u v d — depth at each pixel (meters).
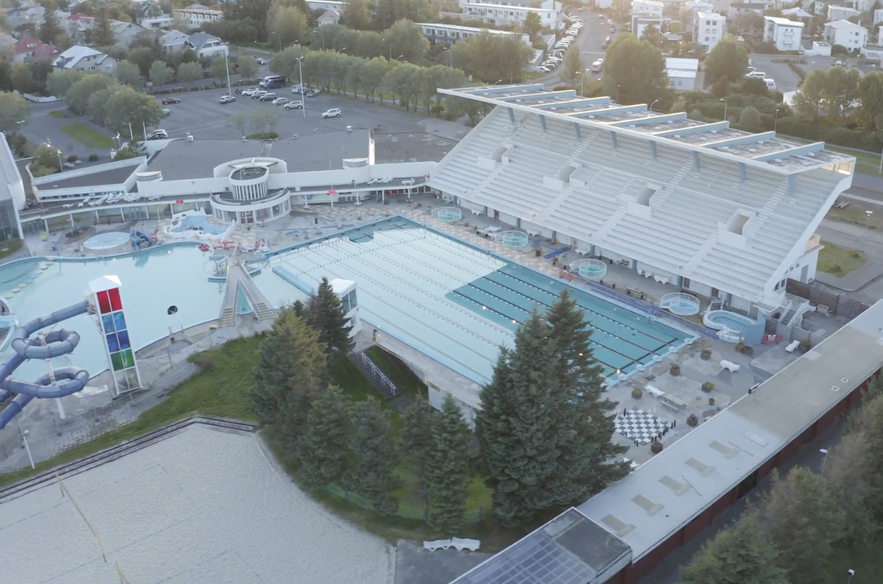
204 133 198.38
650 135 111.75
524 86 150.88
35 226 138.38
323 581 66.25
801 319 99.88
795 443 77.69
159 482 79.31
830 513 60.47
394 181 148.00
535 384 64.75
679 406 85.69
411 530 71.31
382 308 108.12
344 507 74.50
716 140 111.06
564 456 66.94
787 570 55.81
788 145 109.75
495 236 129.62
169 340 103.06
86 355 102.31
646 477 70.50
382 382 94.12
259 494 77.06
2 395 89.88
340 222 138.62
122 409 90.44
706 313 103.00
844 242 125.69
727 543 56.88
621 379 91.31
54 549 71.12
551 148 136.50
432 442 66.94
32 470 81.19
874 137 171.62
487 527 70.88
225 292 114.69
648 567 65.00
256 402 81.69
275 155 156.50
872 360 86.31
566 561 60.28
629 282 113.50
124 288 118.44
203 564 68.56
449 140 165.12
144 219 143.50
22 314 111.94
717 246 108.25
